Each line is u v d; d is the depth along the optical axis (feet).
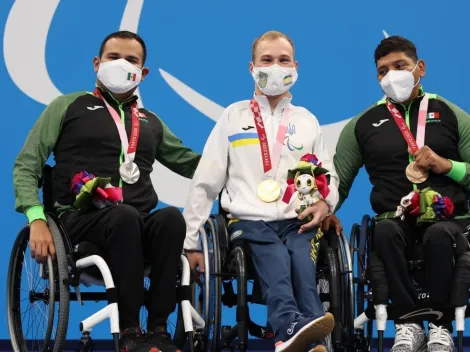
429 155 18.38
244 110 19.08
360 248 18.35
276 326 16.85
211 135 19.01
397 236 17.57
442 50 24.04
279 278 17.21
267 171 18.58
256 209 18.21
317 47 24.03
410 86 19.01
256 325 18.48
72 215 17.69
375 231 17.69
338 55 24.06
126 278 16.74
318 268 18.12
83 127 18.33
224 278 17.87
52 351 17.04
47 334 16.74
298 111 19.21
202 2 24.00
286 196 17.99
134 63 18.61
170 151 19.44
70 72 23.71
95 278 17.71
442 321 18.07
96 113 18.49
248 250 18.01
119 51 18.54
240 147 18.74
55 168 18.33
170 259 16.94
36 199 17.72
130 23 23.85
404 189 18.75
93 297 17.80
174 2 23.95
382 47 19.21
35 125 18.37
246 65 24.03
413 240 18.21
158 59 23.85
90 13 23.81
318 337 16.39
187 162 19.53
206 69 23.95
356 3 24.08
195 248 18.40
